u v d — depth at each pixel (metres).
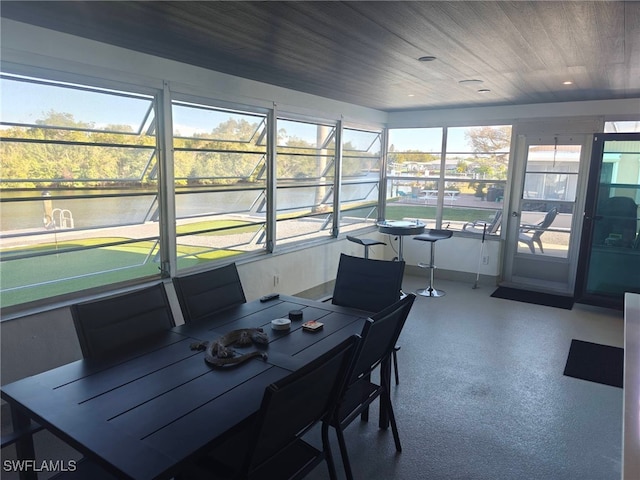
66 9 2.16
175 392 1.64
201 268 3.76
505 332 4.22
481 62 3.09
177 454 1.28
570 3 1.95
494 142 5.72
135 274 3.32
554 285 5.59
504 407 2.88
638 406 1.27
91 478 1.58
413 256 6.45
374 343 2.06
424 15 2.15
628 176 4.67
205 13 2.19
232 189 4.01
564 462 2.34
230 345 2.08
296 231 4.96
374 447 2.46
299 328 2.33
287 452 1.81
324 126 5.13
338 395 1.80
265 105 4.13
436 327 4.33
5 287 2.62
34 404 1.54
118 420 1.45
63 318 2.75
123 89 3.00
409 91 4.42
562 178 5.36
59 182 2.77
